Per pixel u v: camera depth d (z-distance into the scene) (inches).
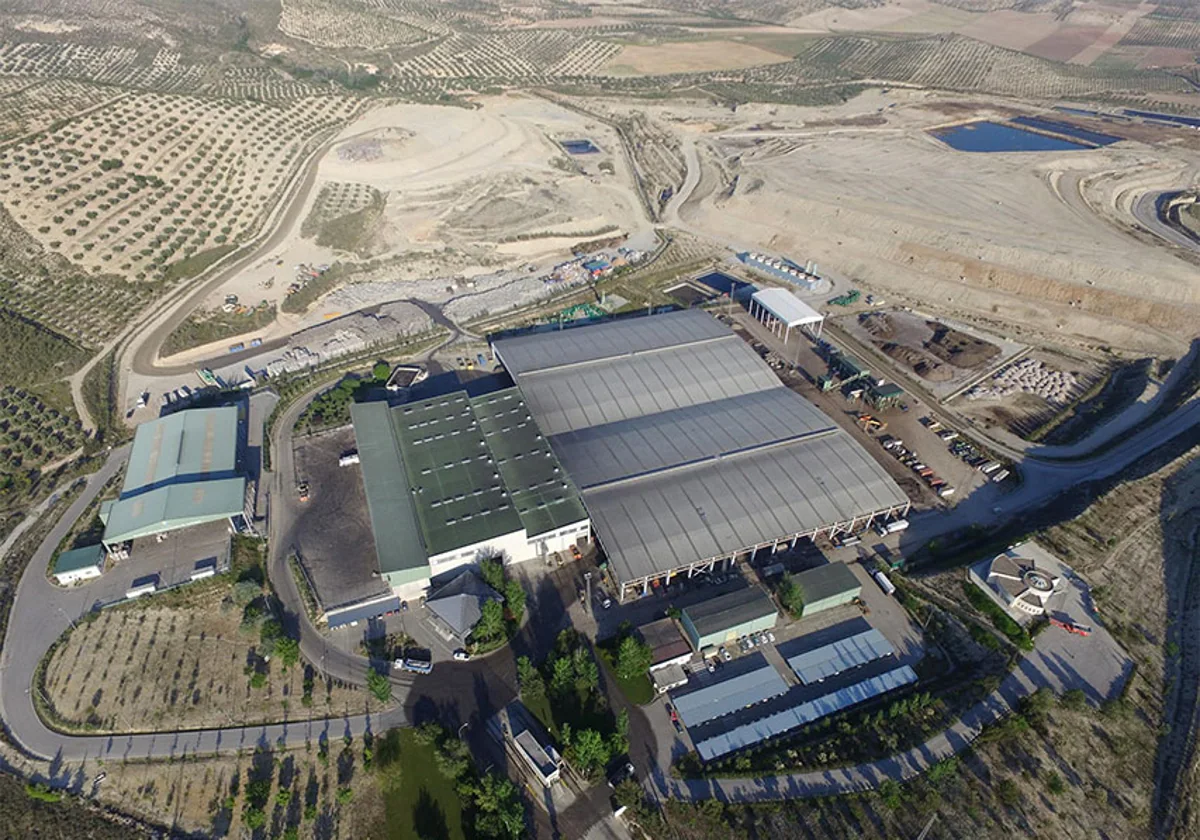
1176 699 2694.4
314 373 4608.8
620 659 2783.0
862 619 3088.1
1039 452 4067.4
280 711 2691.9
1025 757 2502.5
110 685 2763.3
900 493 3452.3
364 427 3769.7
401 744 2598.4
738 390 4220.0
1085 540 3326.8
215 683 2780.5
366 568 3275.1
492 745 2600.9
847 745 2581.2
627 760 2549.2
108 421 4178.2
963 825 2313.0
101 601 3100.4
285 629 2994.6
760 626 2970.0
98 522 3513.8
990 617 3026.6
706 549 3120.1
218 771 2509.8
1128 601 3068.4
